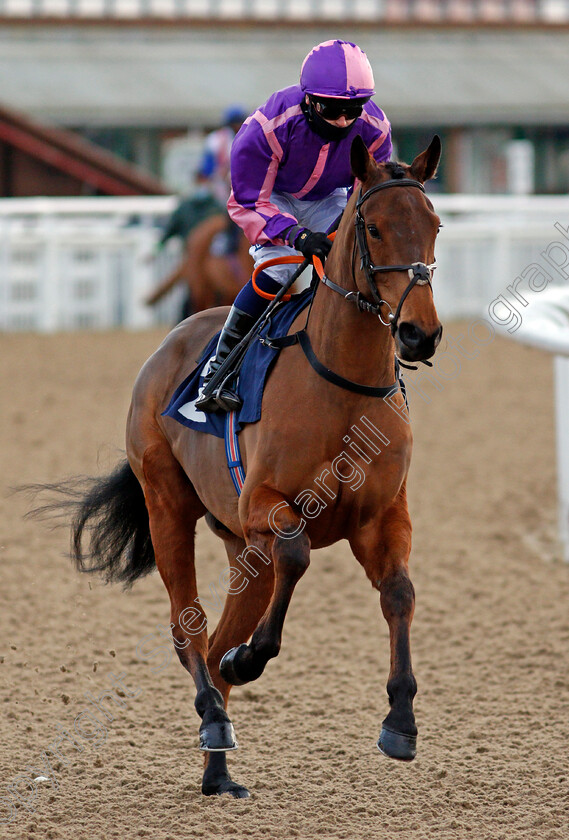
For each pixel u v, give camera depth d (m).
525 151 37.84
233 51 40.09
